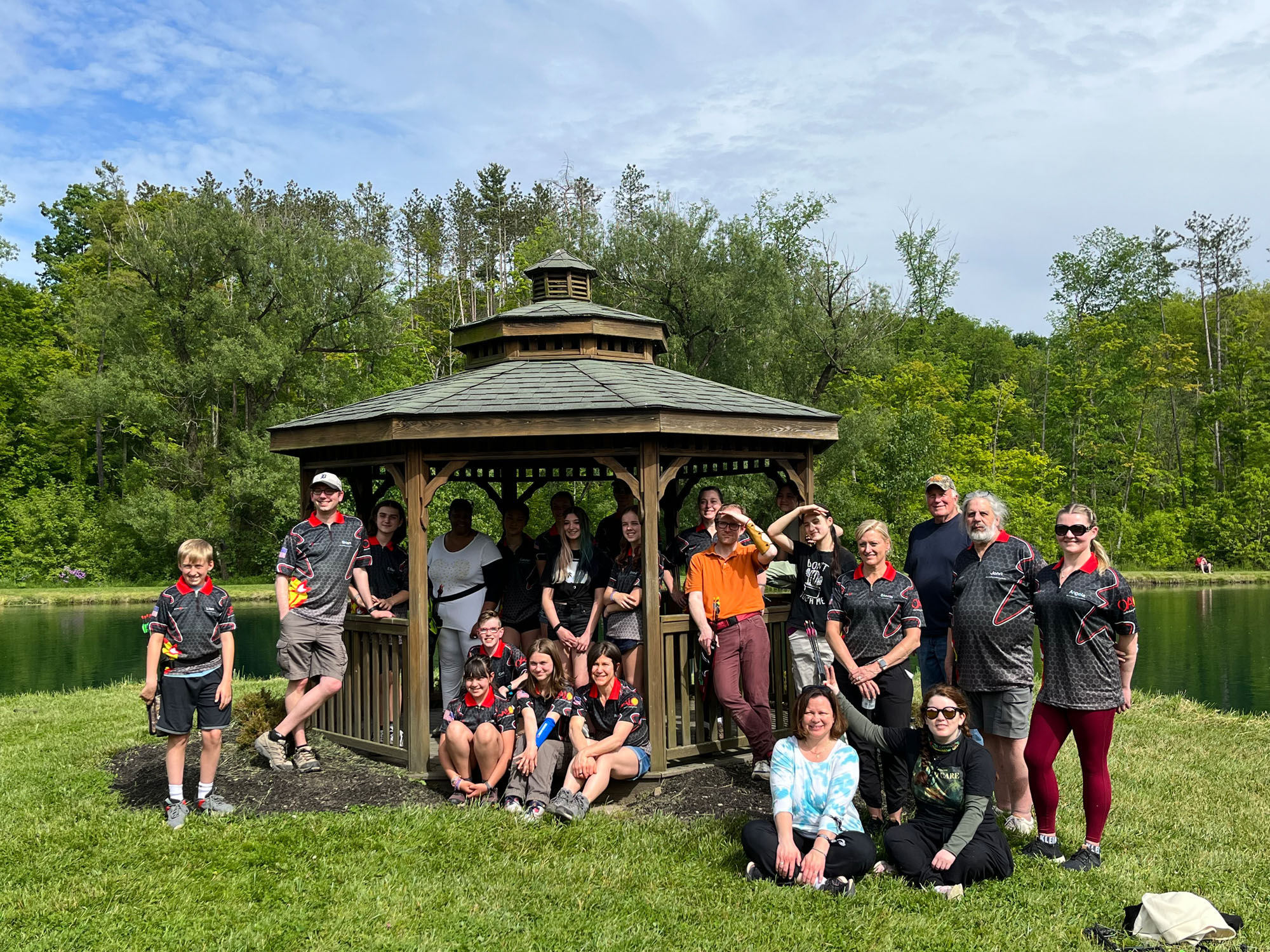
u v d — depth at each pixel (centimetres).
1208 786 642
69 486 3603
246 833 492
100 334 3209
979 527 479
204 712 524
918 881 425
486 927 387
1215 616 2289
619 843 480
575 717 540
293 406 3247
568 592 615
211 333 3092
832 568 554
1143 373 4366
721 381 2419
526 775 532
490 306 3938
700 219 2427
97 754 696
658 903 408
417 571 598
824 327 2659
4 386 3644
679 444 607
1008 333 6159
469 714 547
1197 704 1030
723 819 515
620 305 2436
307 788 565
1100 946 369
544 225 3419
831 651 541
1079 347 4362
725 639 573
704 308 2359
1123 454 4200
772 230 2805
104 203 4000
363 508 781
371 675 644
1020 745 483
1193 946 367
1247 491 3991
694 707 746
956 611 489
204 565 521
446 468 609
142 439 3884
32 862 459
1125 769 688
